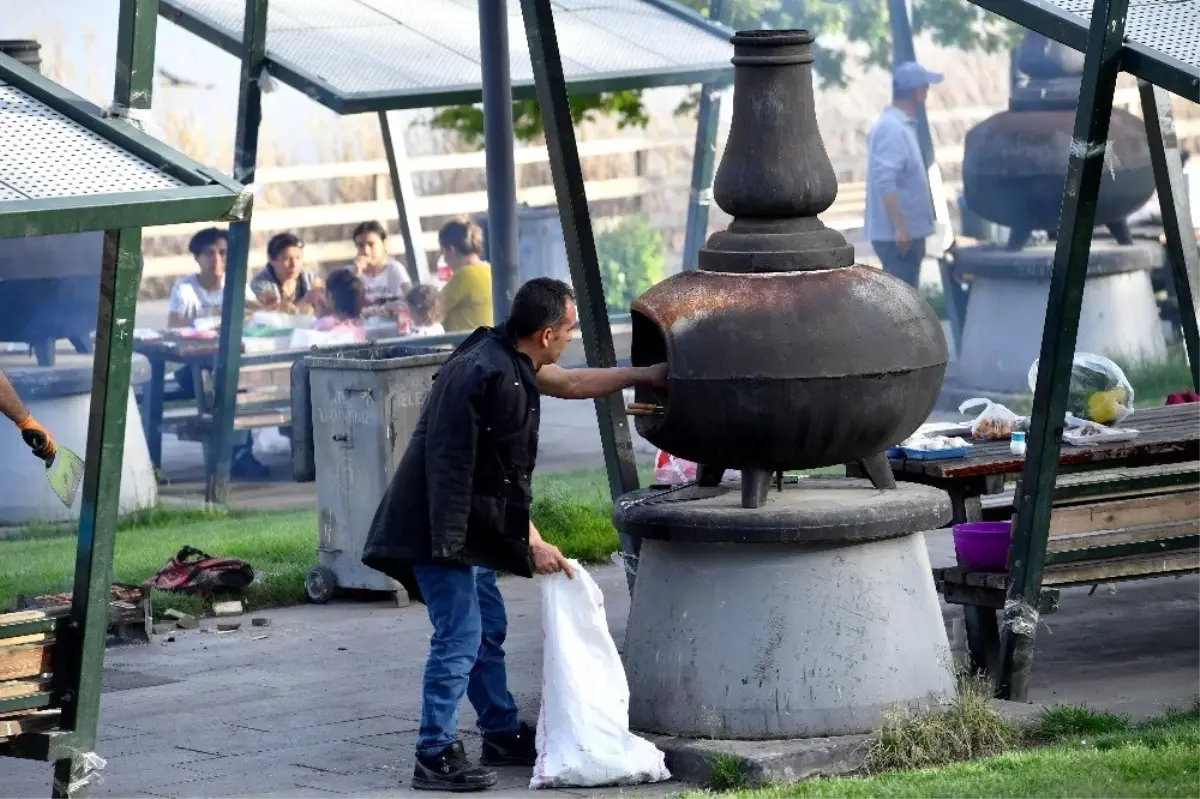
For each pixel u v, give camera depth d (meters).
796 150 20.91
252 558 32.34
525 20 24.53
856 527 20.31
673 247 68.31
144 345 43.12
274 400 42.81
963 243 58.81
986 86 69.31
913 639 20.78
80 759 18.45
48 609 18.69
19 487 37.31
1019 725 20.89
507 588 30.52
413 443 20.00
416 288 47.84
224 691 24.34
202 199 17.48
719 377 20.09
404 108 38.59
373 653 26.22
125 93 18.42
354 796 19.66
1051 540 22.56
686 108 60.75
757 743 20.14
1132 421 25.75
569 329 19.98
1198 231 54.72
